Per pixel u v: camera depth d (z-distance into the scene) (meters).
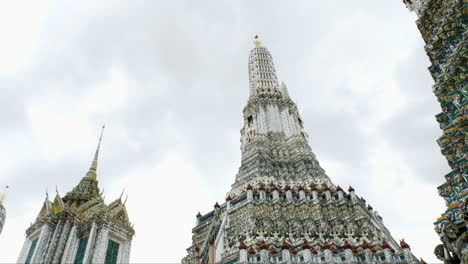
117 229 46.41
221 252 48.28
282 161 71.56
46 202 48.28
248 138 82.31
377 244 41.66
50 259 42.00
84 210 48.88
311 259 37.34
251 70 112.56
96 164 61.44
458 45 26.05
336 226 49.81
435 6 32.59
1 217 80.00
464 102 23.48
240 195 57.34
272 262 37.78
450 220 21.05
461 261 19.53
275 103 92.19
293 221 50.50
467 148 22.31
